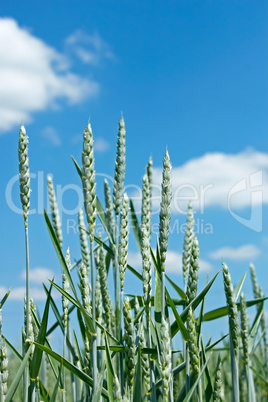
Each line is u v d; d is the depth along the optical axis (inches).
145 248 28.9
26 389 28.3
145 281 28.8
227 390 43.6
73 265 38.3
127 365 27.7
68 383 50.6
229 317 28.5
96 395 26.8
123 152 36.5
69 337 32.9
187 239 37.2
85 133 26.5
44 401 32.5
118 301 34.5
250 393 33.6
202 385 30.1
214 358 52.1
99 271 33.9
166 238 27.7
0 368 27.9
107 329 33.6
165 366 26.3
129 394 27.6
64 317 31.4
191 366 27.5
